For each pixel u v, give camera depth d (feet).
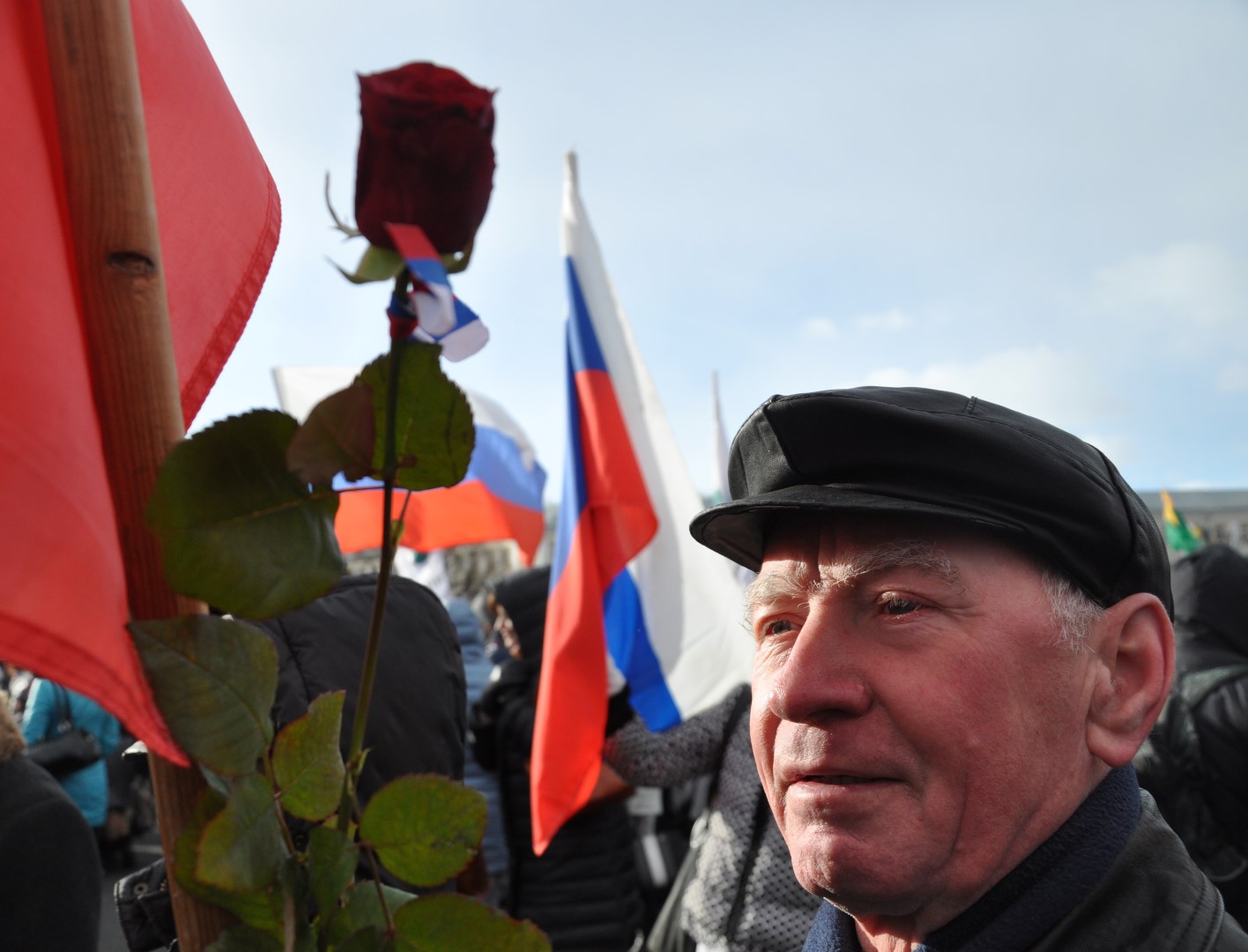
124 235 2.63
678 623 11.27
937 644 3.15
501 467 16.03
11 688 24.62
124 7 2.68
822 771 3.20
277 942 2.62
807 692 3.20
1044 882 3.14
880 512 3.25
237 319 3.67
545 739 10.40
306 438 2.49
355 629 5.68
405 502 2.68
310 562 2.59
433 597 6.35
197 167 3.66
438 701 5.95
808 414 3.35
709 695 11.02
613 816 12.10
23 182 2.56
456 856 2.75
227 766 2.49
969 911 3.17
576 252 11.92
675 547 11.50
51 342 2.47
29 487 2.33
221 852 2.41
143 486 2.61
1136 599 3.34
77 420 2.47
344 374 14.97
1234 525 109.40
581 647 10.61
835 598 3.33
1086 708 3.25
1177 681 10.12
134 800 26.23
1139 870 3.18
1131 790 3.38
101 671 2.36
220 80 3.92
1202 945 3.04
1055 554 3.19
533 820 10.28
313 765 2.67
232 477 2.51
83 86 2.61
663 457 11.58
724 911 8.22
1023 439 3.21
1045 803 3.18
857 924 3.78
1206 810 9.63
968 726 3.10
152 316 2.66
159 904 5.04
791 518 3.52
